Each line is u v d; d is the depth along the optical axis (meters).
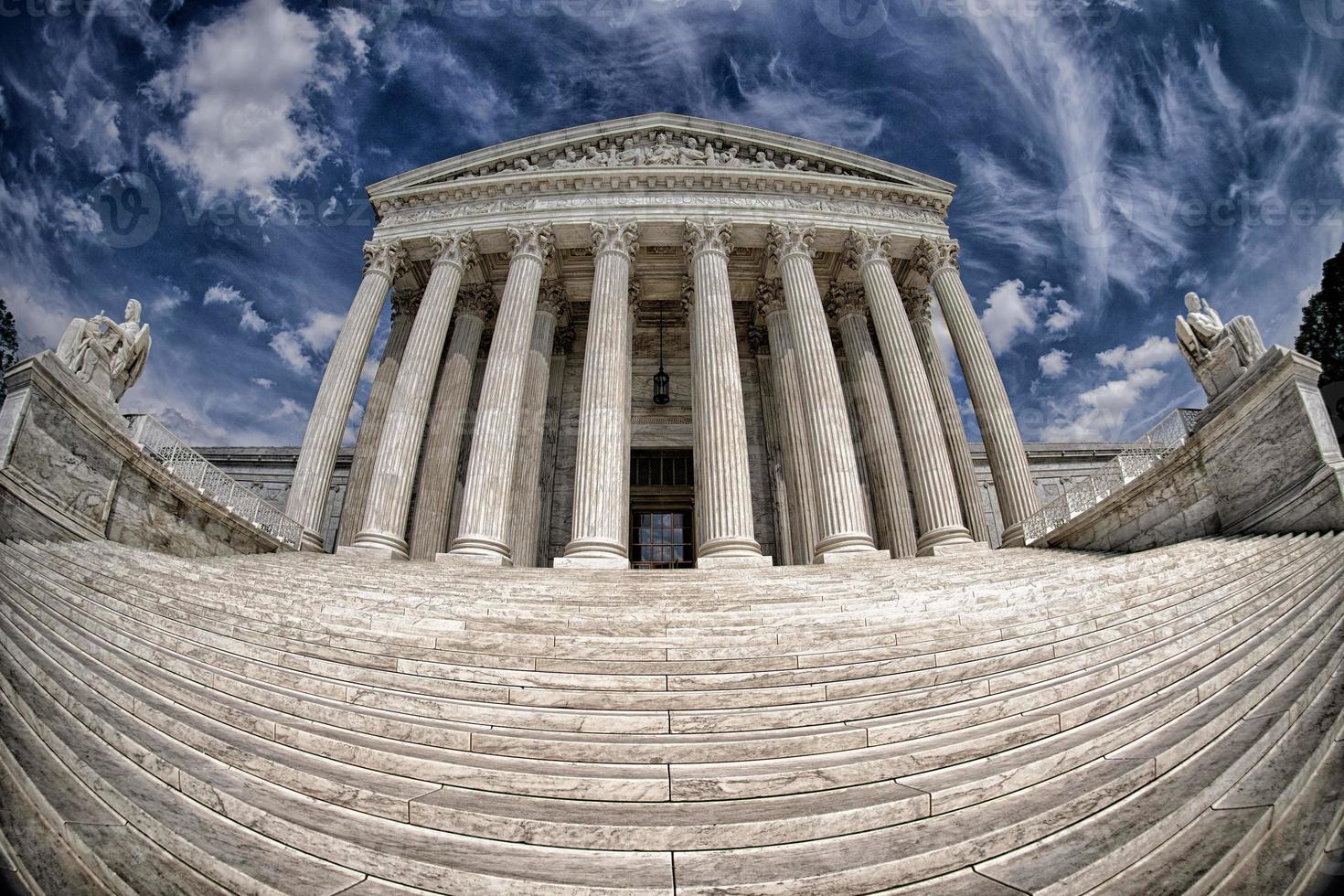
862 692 6.90
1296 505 11.80
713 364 22.64
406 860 4.10
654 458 32.28
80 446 12.19
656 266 30.48
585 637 7.97
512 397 22.95
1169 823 4.30
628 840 4.42
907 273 30.05
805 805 4.85
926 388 23.78
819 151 29.02
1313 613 7.89
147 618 8.30
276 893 3.77
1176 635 8.03
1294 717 5.64
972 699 6.72
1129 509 16.16
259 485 35.31
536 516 26.22
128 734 5.36
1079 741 5.52
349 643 7.98
